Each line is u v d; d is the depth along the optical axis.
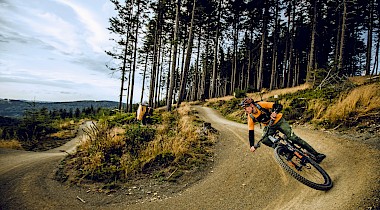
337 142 6.72
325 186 4.25
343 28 21.98
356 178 4.27
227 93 68.44
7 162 9.29
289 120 11.62
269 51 48.34
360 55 48.34
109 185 6.36
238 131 11.30
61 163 8.20
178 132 10.38
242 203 4.86
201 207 4.94
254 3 31.59
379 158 4.80
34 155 11.39
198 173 6.75
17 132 16.56
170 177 6.58
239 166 6.82
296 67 44.62
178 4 21.22
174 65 21.11
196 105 30.70
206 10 27.61
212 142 9.42
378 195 3.50
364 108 8.53
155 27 30.67
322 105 10.80
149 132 9.73
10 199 5.59
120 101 31.06
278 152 4.71
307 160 4.65
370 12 31.88
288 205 4.35
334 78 14.12
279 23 36.00
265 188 5.28
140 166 7.26
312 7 30.47
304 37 39.31
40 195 5.87
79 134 20.02
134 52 30.86
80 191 6.18
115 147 8.41
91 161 7.56
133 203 5.45
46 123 18.95
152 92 28.69
